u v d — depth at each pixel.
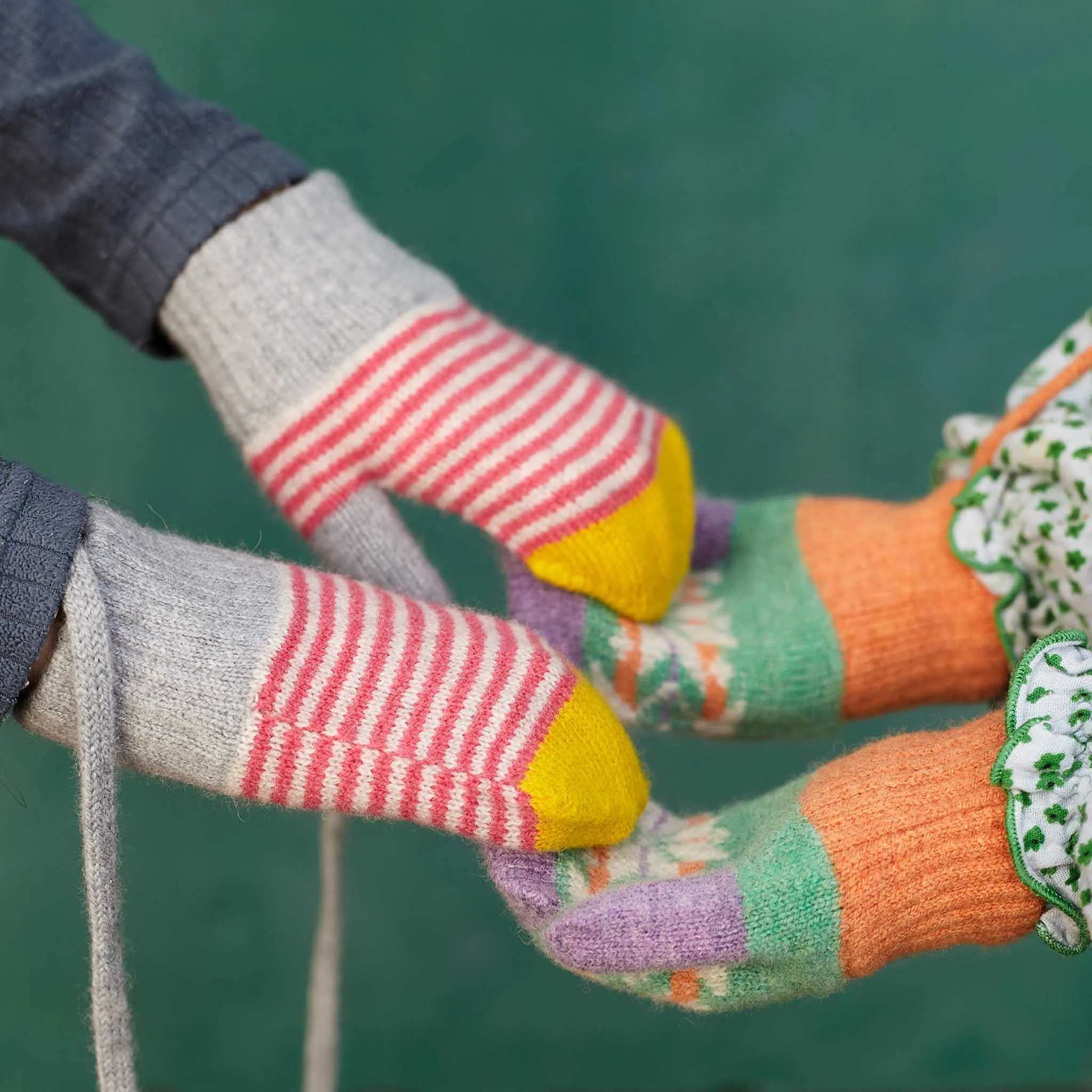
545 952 0.91
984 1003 1.44
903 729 1.18
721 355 1.37
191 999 1.37
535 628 0.96
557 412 0.96
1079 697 0.90
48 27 0.97
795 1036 1.45
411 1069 1.44
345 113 1.26
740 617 1.00
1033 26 1.26
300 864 1.35
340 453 0.96
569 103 1.28
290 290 0.97
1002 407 1.38
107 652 0.87
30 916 1.28
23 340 1.25
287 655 0.89
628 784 0.91
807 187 1.32
